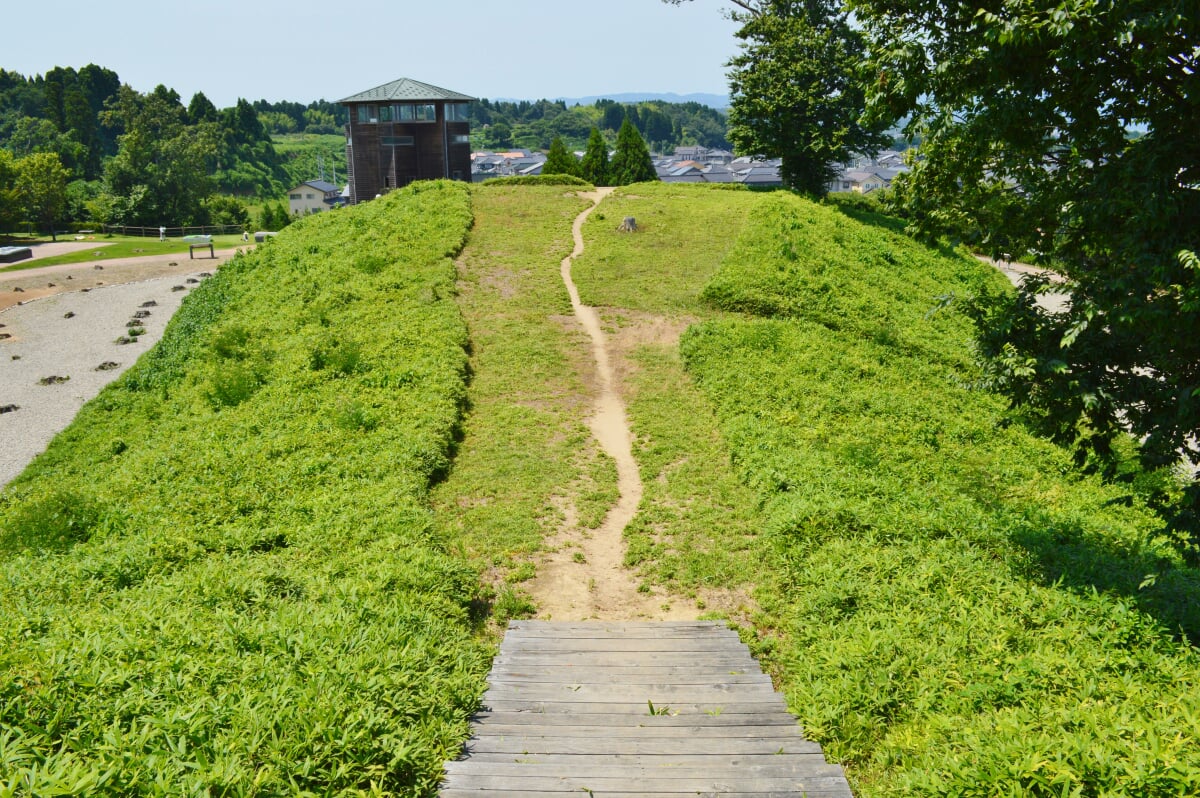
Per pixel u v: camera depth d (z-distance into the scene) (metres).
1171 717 7.27
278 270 33.16
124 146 100.06
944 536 12.77
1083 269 11.30
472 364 22.38
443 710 7.96
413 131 66.81
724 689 8.93
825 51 46.09
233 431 18.66
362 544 12.98
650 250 32.53
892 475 16.31
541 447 17.75
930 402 21.36
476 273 29.64
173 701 6.84
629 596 12.56
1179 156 9.28
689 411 19.69
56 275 58.66
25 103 157.62
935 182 12.91
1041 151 10.96
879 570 11.41
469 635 10.96
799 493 14.56
